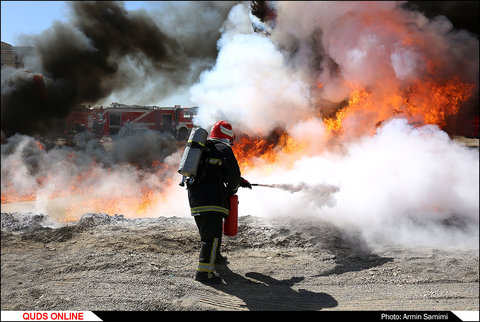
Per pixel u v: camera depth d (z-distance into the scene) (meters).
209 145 3.96
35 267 4.22
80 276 4.01
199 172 3.88
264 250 4.87
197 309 3.37
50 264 4.29
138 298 3.55
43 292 3.67
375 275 4.19
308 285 3.94
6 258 4.46
